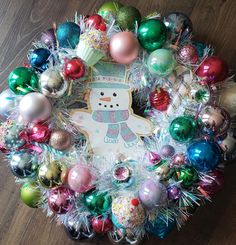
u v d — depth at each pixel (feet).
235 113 1.73
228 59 2.03
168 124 1.69
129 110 1.73
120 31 1.71
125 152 1.71
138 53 1.70
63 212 1.65
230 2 2.07
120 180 1.58
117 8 1.77
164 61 1.62
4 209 2.04
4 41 2.10
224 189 2.00
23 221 2.03
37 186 1.73
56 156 1.66
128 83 1.73
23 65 1.94
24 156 1.65
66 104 1.71
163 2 2.09
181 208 1.69
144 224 1.67
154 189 1.55
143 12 2.09
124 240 1.74
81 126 1.70
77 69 1.60
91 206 1.61
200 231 1.99
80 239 1.81
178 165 1.61
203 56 1.75
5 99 1.69
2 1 2.12
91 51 1.62
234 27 2.06
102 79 1.73
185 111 1.65
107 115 1.72
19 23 2.11
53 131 1.62
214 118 1.57
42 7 2.12
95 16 1.67
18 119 1.65
